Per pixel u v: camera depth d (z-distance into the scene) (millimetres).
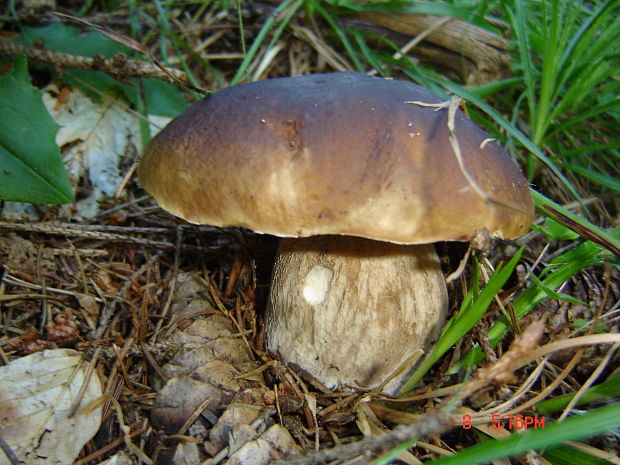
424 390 134
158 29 230
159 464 114
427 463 85
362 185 97
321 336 131
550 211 132
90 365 130
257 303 164
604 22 191
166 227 184
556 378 121
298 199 98
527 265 149
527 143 161
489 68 217
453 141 98
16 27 201
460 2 230
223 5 231
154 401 128
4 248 151
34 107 142
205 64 218
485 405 125
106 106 192
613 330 141
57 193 142
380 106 107
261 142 101
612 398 120
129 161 192
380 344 130
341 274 129
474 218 101
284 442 116
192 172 104
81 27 220
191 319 151
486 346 121
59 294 151
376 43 231
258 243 174
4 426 113
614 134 216
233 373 135
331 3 222
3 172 138
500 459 106
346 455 90
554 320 145
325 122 102
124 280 164
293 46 235
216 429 119
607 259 127
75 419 119
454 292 156
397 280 130
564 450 105
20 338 134
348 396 135
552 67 180
